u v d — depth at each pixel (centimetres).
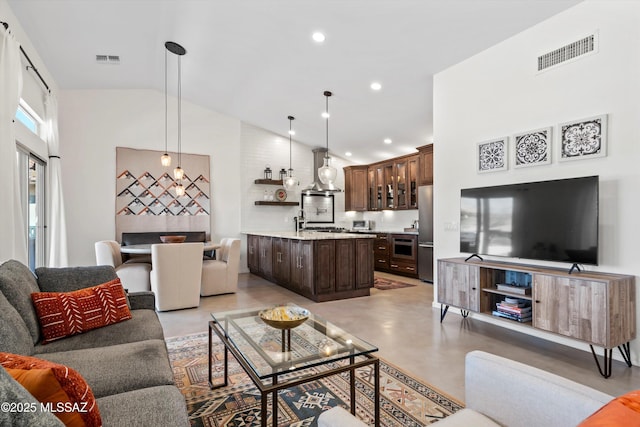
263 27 378
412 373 240
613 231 265
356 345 182
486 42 348
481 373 121
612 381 228
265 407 140
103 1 343
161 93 623
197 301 427
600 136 271
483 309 322
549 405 102
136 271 472
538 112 313
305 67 449
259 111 634
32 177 420
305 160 771
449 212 400
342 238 473
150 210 611
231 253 504
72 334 203
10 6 327
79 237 562
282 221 743
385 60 404
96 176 575
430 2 304
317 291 452
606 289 232
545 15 302
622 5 260
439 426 110
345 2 319
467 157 378
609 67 267
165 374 154
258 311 244
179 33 412
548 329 265
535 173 317
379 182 759
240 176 696
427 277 586
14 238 289
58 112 552
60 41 407
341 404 202
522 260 336
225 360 224
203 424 182
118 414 119
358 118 582
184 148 643
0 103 279
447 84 402
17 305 181
